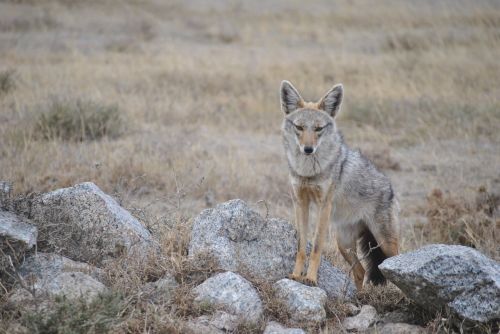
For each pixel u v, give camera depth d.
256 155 19.08
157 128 20.94
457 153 19.28
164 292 8.90
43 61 29.91
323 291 9.23
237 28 41.94
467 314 8.21
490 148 19.50
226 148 19.41
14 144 17.25
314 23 43.03
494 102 22.48
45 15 39.84
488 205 14.73
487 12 39.59
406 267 8.66
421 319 9.30
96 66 29.00
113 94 23.83
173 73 27.78
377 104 23.28
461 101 22.95
